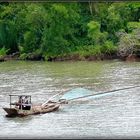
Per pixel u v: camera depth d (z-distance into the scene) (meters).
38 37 156.38
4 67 125.25
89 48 149.75
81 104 63.31
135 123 48.72
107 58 146.50
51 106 59.06
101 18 158.88
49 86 83.50
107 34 154.12
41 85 85.31
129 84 82.88
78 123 50.19
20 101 57.41
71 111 58.28
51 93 74.88
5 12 162.12
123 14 158.50
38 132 45.84
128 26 152.00
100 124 48.97
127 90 75.12
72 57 148.62
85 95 69.06
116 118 52.31
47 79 94.38
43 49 151.62
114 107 60.09
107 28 157.62
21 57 154.00
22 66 127.00
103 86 81.50
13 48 163.25
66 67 120.69
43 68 119.62
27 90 79.50
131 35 141.00
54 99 69.56
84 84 84.94
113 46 146.62
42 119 53.78
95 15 159.25
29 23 157.75
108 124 48.88
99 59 146.38
